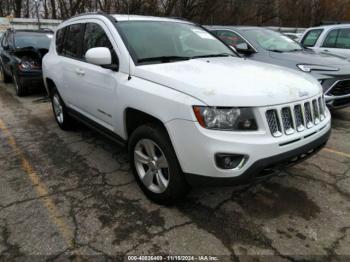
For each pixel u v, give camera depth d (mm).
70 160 4000
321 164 3814
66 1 18297
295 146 2572
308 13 27172
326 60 5148
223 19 20672
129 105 2949
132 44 3262
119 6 15953
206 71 2873
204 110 2359
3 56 9078
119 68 3189
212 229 2658
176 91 2553
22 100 7488
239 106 2354
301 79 2998
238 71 2934
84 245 2480
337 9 28234
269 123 2439
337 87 4977
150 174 2965
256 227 2682
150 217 2812
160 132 2725
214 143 2338
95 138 4793
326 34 7434
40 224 2725
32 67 7375
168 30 3766
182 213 2867
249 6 22234
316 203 3018
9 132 5105
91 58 3105
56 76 4695
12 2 20188
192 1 18484
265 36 6234
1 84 9781
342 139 4656
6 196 3164
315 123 2867
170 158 2645
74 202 3055
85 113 4129
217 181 2428
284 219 2785
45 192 3236
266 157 2398
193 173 2502
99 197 3135
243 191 3227
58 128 5309
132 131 3275
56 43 5023
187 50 3648
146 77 2875
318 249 2434
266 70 3086
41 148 4398
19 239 2545
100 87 3471
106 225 2711
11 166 3834
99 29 3670
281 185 3342
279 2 25094
